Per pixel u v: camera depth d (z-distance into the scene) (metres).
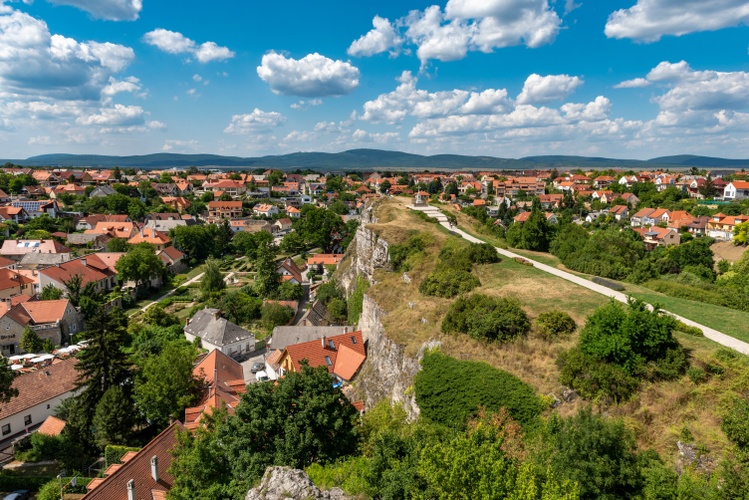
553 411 26.52
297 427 24.14
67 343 73.00
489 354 32.38
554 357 30.31
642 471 20.22
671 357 26.77
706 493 18.58
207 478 24.61
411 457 20.80
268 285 96.12
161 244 125.94
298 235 141.75
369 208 101.62
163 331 77.25
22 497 35.41
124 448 38.41
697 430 22.83
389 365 40.81
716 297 42.78
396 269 61.81
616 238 61.19
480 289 45.00
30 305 73.38
